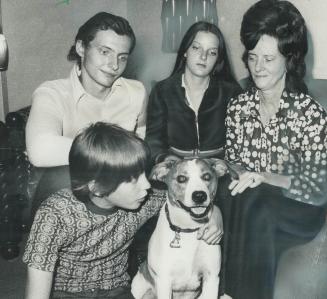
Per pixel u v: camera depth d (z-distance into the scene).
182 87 1.72
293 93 1.55
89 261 1.31
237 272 1.35
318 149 1.53
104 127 1.24
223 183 1.41
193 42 1.68
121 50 1.68
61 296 1.31
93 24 1.67
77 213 1.23
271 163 1.58
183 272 1.34
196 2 1.81
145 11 2.01
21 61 2.11
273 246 1.32
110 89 1.75
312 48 1.88
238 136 1.63
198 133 1.72
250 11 1.55
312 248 1.42
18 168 1.86
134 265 1.49
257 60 1.54
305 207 1.38
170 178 1.33
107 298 1.33
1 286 1.63
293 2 1.90
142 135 1.76
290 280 1.43
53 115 1.61
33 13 2.06
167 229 1.32
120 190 1.22
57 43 2.12
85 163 1.20
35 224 1.23
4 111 2.14
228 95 1.70
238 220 1.33
